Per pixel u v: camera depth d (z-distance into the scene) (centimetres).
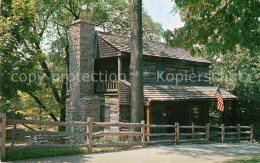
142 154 952
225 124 2400
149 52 1967
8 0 1291
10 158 746
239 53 2666
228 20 812
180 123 2153
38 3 2206
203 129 2205
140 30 1351
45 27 2417
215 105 2769
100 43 1902
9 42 1109
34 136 1438
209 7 855
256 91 2439
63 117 2559
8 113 1587
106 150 1010
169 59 2081
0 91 1176
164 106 2048
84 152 934
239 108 2631
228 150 1162
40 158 796
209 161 878
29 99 2345
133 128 1313
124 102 1730
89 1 2458
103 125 998
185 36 862
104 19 2748
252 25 744
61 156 846
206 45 878
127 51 1773
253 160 898
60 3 2314
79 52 1838
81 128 1814
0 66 1094
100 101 1962
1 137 728
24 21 1273
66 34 2553
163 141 1241
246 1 733
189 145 1263
